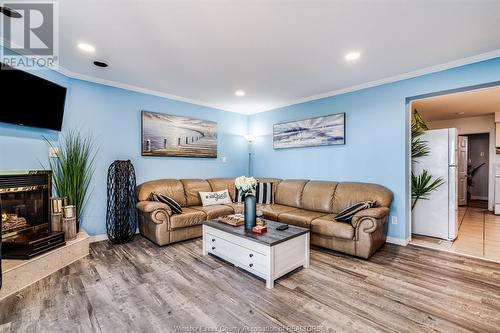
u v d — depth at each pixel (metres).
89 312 1.88
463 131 6.58
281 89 4.06
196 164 4.84
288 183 4.57
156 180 4.14
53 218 2.86
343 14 2.05
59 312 1.88
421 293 2.18
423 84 3.24
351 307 1.97
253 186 2.81
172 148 4.43
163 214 3.33
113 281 2.37
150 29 2.28
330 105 4.24
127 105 3.90
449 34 2.36
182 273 2.55
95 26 2.22
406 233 3.49
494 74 2.73
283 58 2.89
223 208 4.05
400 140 3.45
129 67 3.15
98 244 3.45
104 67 3.15
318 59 2.91
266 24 2.20
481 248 3.34
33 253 2.36
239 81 3.68
